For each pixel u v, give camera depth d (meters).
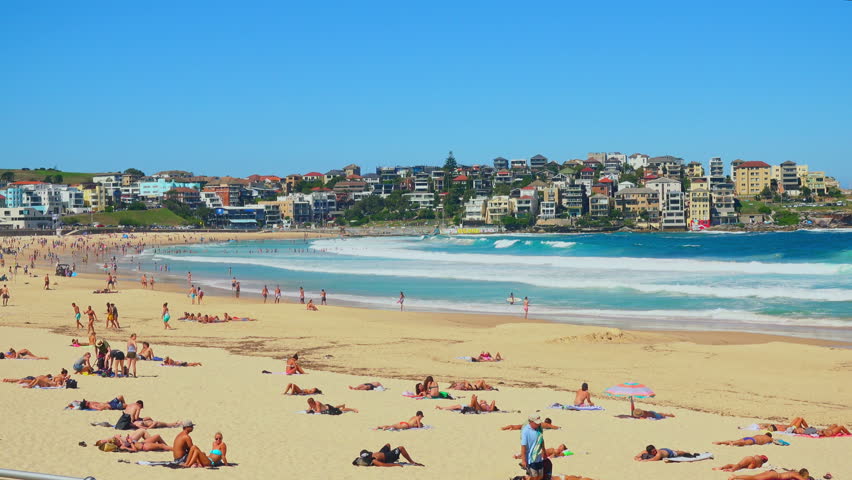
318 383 30.14
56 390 27.03
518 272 91.50
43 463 17.91
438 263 112.62
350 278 88.81
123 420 21.70
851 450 20.98
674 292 66.38
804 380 31.59
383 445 20.81
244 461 18.88
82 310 55.88
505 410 25.89
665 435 22.61
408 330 46.69
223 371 32.44
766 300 59.78
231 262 124.88
